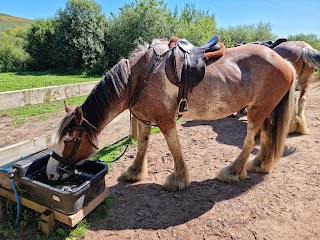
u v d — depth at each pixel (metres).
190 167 3.18
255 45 2.64
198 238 2.00
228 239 1.98
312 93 7.69
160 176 2.97
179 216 2.26
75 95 4.18
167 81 2.22
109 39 18.20
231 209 2.34
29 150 2.81
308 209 2.29
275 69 2.48
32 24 20.89
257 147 3.80
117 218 2.22
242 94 2.45
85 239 1.98
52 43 19.92
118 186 2.75
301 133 4.21
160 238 2.00
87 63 17.80
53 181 2.14
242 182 2.79
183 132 4.52
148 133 2.75
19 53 21.34
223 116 2.55
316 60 3.83
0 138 4.27
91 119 2.10
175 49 2.28
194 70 2.22
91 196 2.11
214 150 3.68
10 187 2.11
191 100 2.33
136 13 17.05
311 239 1.95
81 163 2.20
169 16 18.02
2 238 1.98
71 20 18.69
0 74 17.53
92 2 18.78
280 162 3.22
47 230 1.95
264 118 2.65
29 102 3.53
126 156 3.47
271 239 1.96
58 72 19.23
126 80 2.20
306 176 2.85
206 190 2.65
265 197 2.50
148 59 2.25
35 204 2.03
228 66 2.40
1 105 3.21
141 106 2.31
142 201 2.47
